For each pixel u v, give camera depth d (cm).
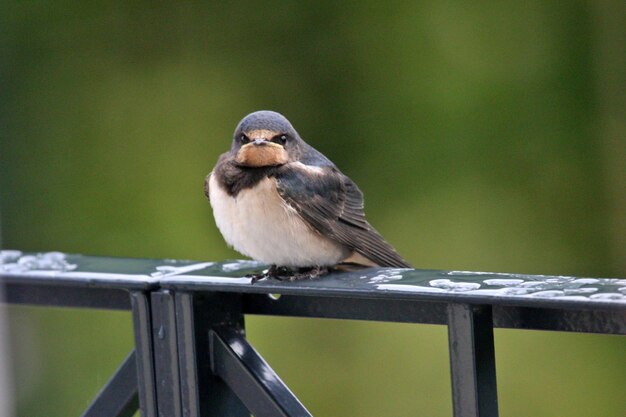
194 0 1309
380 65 1270
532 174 1231
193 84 1305
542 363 1139
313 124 1287
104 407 532
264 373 495
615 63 1234
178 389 501
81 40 1320
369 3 1277
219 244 1255
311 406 1155
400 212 1245
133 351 523
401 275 491
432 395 1139
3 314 625
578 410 1131
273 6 1298
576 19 1231
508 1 1241
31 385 1170
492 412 434
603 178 1227
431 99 1258
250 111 1297
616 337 1129
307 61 1290
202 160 1282
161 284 499
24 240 1313
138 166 1294
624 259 1219
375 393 1153
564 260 1222
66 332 1171
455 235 1233
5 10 1330
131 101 1305
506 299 412
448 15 1258
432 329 1139
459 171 1246
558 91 1237
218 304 507
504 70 1240
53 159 1312
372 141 1266
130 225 1277
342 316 488
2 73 1330
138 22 1312
